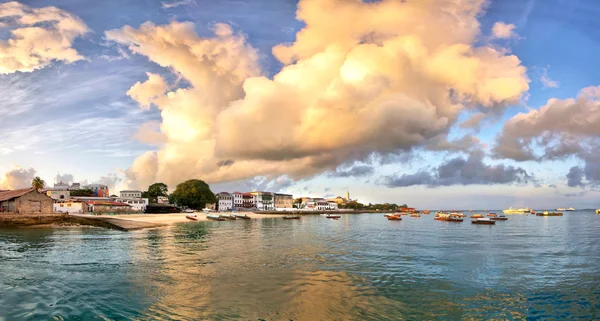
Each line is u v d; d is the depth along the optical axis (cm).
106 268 2681
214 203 19038
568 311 1816
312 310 1748
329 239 5372
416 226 9831
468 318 1694
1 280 2102
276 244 4569
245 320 1589
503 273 2680
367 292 2089
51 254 3369
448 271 2736
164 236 5684
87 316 1530
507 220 14950
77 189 16775
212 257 3334
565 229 8356
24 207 7944
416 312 1761
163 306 1756
